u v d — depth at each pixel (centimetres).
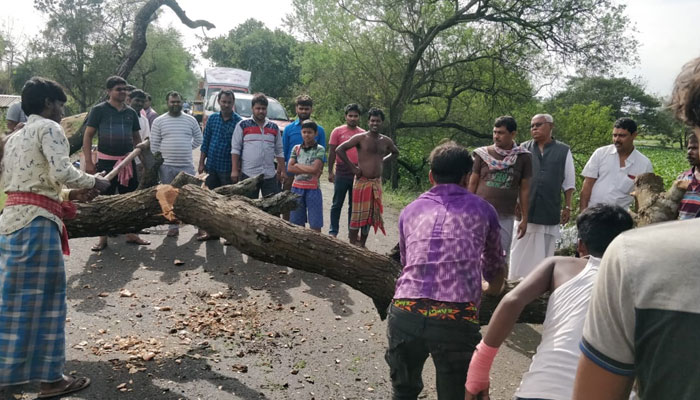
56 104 319
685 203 384
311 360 387
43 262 306
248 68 4694
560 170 488
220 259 618
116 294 488
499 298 371
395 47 1619
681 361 86
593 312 103
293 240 390
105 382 333
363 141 615
